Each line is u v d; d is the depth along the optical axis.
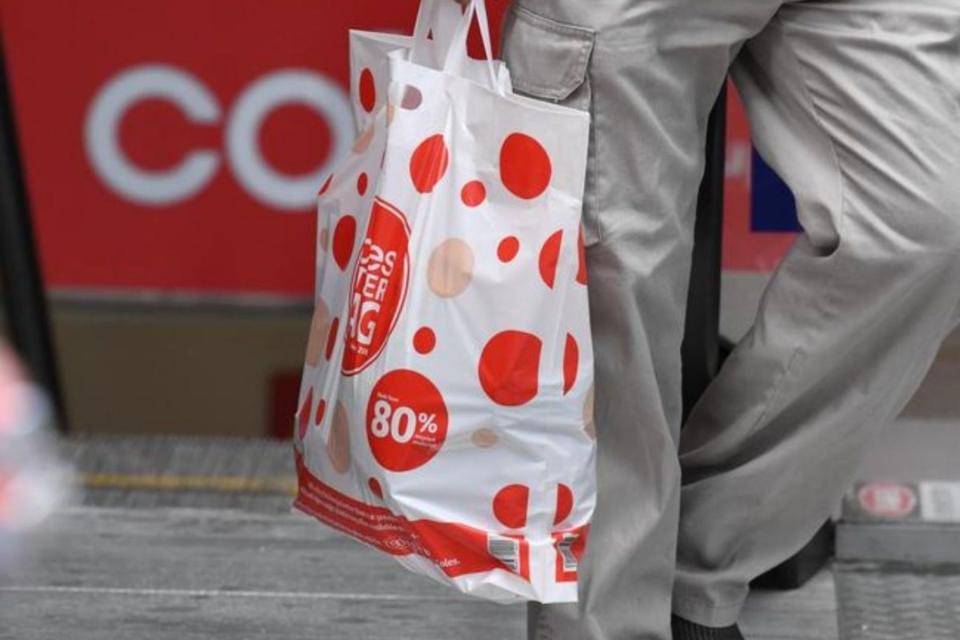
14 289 13.87
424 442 7.48
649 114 7.74
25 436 12.77
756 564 9.16
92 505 11.70
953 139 7.80
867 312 8.14
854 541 10.77
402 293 7.46
